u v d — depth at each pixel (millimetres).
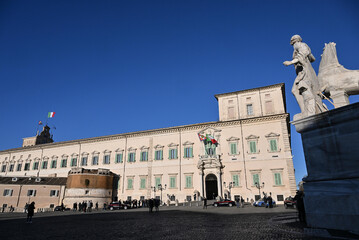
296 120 10375
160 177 51031
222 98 51438
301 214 13094
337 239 7418
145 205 47312
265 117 45562
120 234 12094
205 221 17188
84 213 34531
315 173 9484
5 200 52375
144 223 17266
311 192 9281
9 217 30016
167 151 52312
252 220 16359
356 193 8062
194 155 49688
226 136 48156
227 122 48312
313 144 9727
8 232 14242
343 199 8344
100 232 13219
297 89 11711
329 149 9203
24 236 12508
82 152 60750
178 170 49969
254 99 48781
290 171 41656
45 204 51688
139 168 53688
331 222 8539
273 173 42688
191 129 51656
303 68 11633
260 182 43250
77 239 11000
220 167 46750
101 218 23875
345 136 8844
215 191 52281
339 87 11016
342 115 8977
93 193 50375
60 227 16625
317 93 11336
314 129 9773
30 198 52219
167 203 46344
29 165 66125
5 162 70375
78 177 51062
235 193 44344
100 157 58500
